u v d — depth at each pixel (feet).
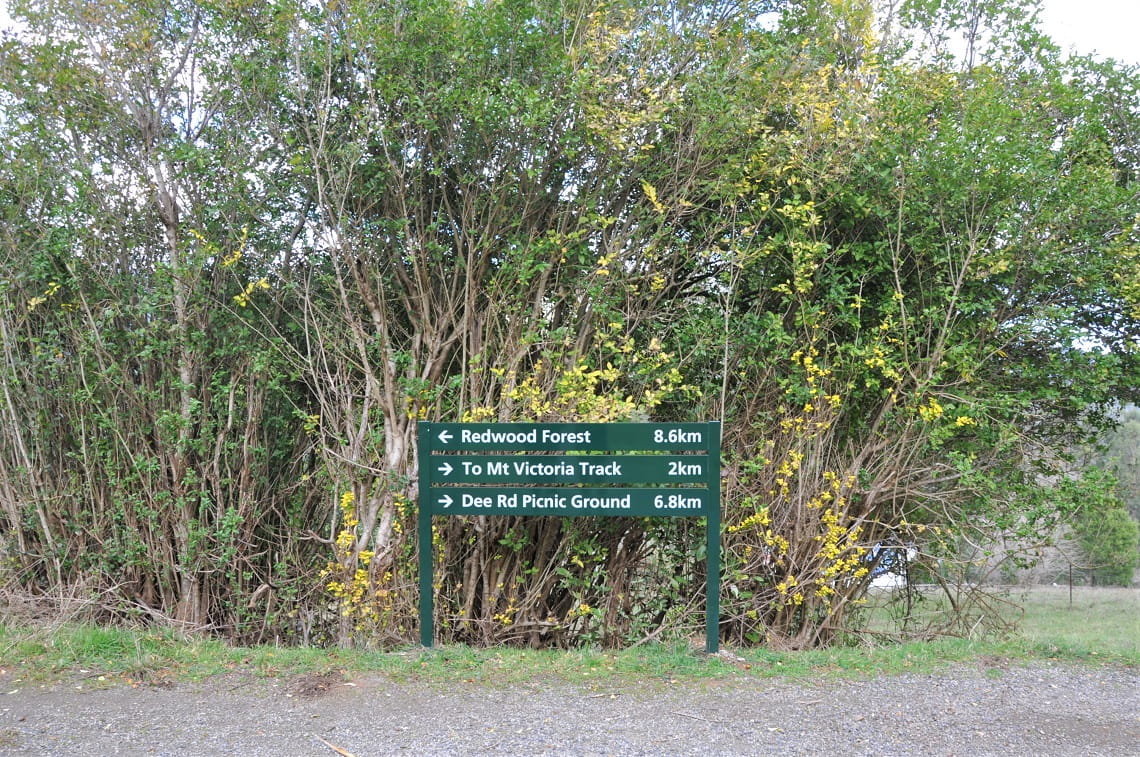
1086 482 25.00
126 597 26.66
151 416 26.61
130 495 25.99
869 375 24.88
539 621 23.97
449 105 24.03
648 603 24.73
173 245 26.73
